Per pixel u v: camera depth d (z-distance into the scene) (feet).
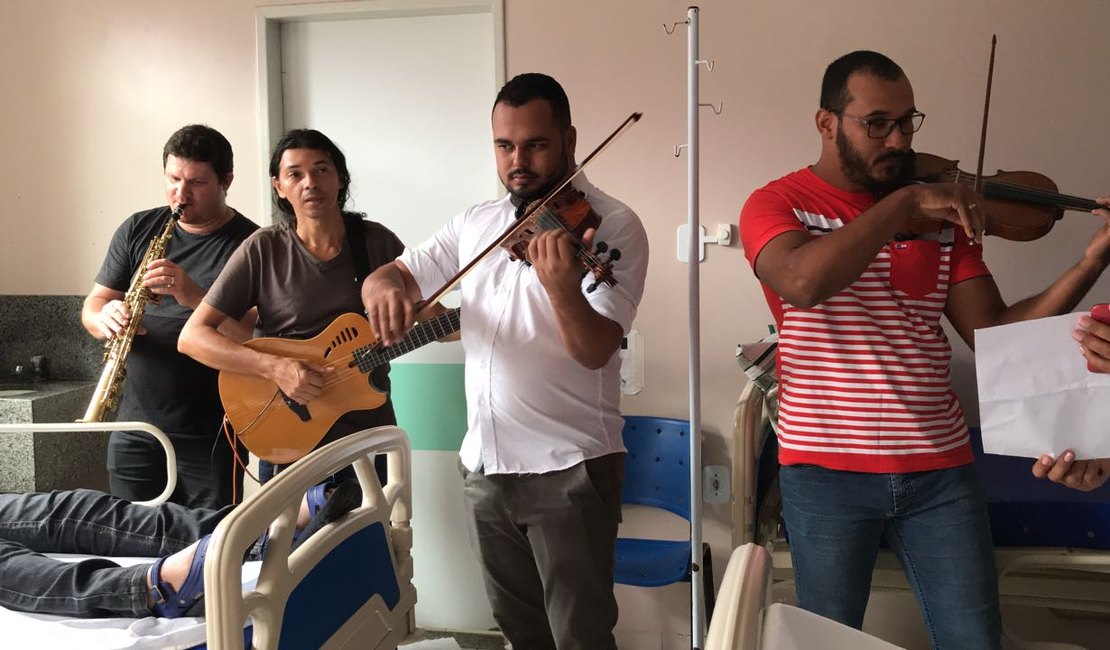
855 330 5.14
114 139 9.80
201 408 8.16
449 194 9.46
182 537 6.48
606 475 5.91
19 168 10.00
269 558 4.42
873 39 8.29
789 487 5.39
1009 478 7.10
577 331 5.24
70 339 9.98
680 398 8.91
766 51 8.45
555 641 5.88
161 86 9.66
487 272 6.06
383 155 9.57
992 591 5.08
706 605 8.13
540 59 8.86
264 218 9.56
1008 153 8.18
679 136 8.66
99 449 9.76
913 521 5.19
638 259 5.85
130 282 8.50
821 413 5.20
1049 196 5.47
